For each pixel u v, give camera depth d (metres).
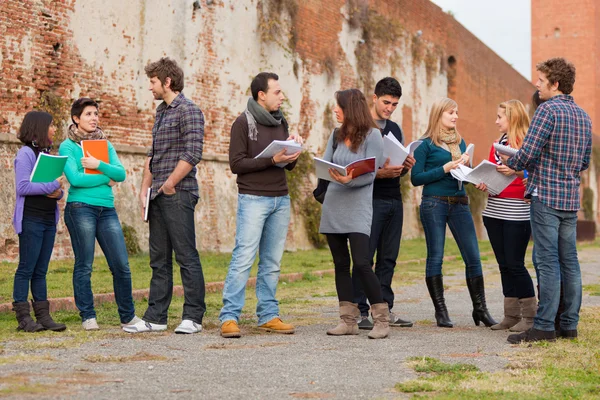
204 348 5.98
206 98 18.22
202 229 17.66
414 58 30.78
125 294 6.98
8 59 13.27
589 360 5.54
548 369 5.18
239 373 4.98
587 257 22.56
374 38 27.36
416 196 30.03
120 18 15.69
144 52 16.31
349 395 4.43
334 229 6.80
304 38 22.88
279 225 7.05
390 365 5.37
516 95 46.03
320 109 23.81
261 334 6.83
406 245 23.98
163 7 16.83
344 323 6.88
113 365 5.16
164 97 7.00
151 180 7.21
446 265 17.53
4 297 8.62
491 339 6.69
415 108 30.98
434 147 7.71
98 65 15.16
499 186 7.15
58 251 13.70
